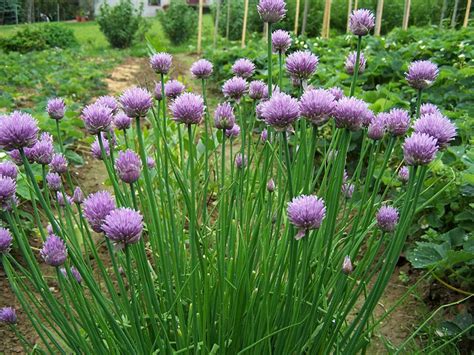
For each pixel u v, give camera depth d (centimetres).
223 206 48
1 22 656
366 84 165
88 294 70
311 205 34
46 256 39
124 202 47
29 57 326
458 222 82
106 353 43
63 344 63
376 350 63
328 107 37
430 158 36
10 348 65
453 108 122
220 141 59
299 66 44
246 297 45
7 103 158
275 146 50
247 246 46
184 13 454
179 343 44
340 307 44
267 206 50
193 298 40
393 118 41
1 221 83
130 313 39
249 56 228
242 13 439
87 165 134
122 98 41
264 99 53
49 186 51
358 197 86
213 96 200
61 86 211
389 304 73
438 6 402
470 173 71
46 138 49
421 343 65
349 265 40
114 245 35
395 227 42
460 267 72
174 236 44
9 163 45
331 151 49
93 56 380
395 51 200
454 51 186
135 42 475
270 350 41
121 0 479
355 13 45
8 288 79
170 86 56
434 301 73
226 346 45
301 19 404
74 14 847
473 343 63
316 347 43
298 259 44
